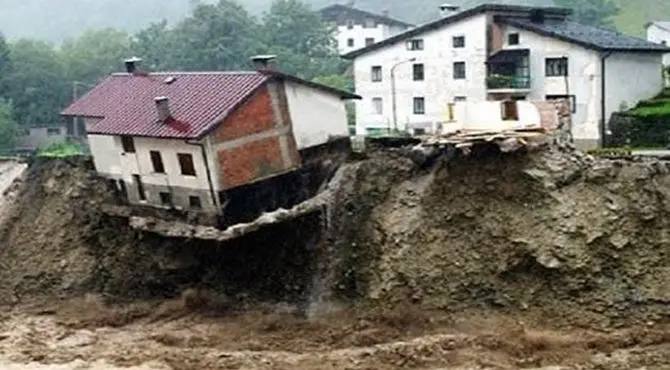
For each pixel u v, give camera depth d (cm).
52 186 5356
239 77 4769
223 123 4472
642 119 5622
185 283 4853
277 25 11462
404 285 4350
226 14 10506
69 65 10731
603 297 4059
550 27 6388
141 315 4741
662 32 8944
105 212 5091
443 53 6762
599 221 4141
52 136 9419
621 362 3712
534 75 6306
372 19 11988
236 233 4425
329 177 4772
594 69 5969
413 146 4612
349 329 4262
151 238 4912
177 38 10781
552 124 4428
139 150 4809
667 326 3956
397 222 4466
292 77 4700
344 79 9212
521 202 4247
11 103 9219
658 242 4119
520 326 4050
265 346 4197
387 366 3859
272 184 4753
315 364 3931
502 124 4447
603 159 4291
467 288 4247
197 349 4212
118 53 11400
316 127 4834
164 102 4675
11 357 4238
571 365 3722
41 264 5169
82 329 4625
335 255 4534
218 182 4488
